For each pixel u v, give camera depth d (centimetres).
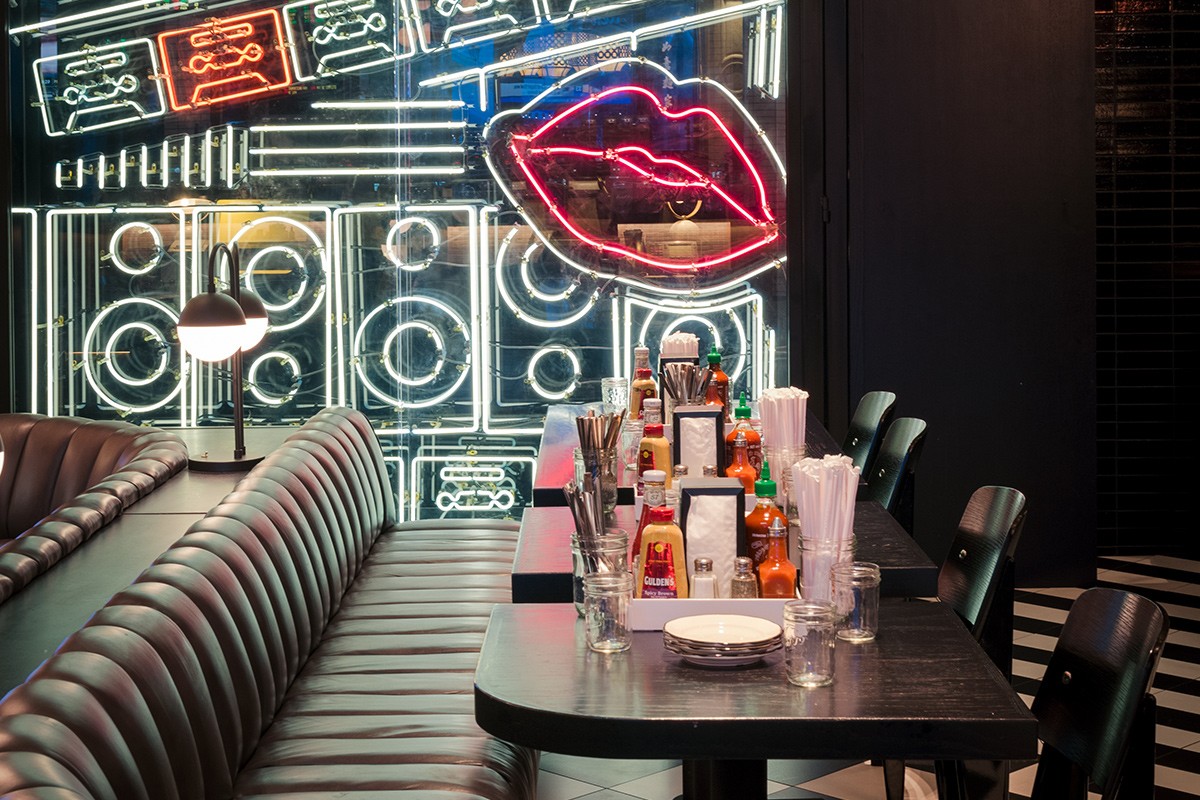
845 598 233
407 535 478
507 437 609
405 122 595
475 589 404
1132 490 636
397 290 602
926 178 564
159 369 602
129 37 591
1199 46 614
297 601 315
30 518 479
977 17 557
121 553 315
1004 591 286
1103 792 196
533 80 594
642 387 446
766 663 221
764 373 601
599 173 597
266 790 250
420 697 306
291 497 343
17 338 596
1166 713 429
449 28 592
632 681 212
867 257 568
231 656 251
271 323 602
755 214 595
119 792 183
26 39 589
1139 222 621
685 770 296
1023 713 196
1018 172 562
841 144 578
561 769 390
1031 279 566
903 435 414
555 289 603
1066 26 556
